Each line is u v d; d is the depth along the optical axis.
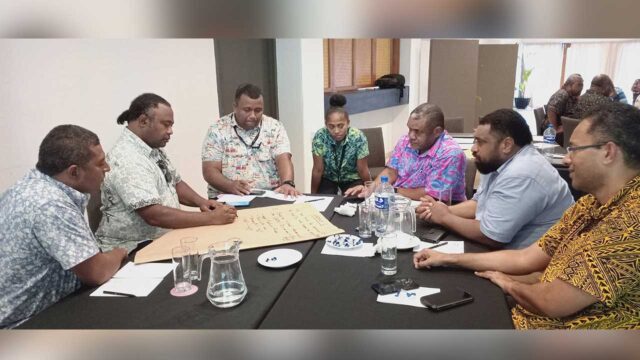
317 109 4.29
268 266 1.40
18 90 2.10
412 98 6.34
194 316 1.12
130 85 2.79
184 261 1.35
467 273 1.36
